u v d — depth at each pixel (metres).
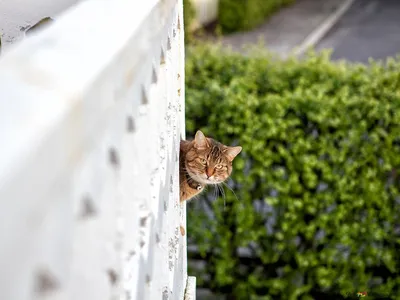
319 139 4.62
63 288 0.71
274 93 4.92
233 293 5.12
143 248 1.31
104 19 1.09
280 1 16.27
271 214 4.83
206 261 5.06
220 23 13.87
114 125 0.94
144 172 1.30
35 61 0.81
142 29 1.17
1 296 0.55
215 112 4.61
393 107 4.61
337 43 13.59
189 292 2.95
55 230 0.67
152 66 1.39
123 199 1.06
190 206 4.80
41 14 2.25
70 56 0.85
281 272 5.21
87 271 0.83
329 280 4.89
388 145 4.62
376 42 13.64
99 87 0.82
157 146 1.52
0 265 0.54
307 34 13.95
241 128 4.57
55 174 0.66
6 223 0.55
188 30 11.40
